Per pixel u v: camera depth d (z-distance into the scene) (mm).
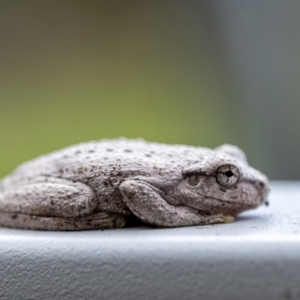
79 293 171
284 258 166
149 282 169
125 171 181
